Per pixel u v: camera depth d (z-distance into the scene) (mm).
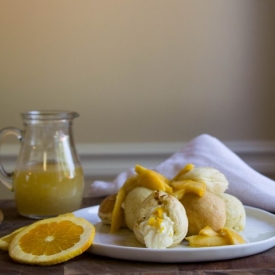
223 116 1020
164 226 527
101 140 1002
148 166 1009
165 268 505
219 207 569
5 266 513
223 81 1011
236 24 1000
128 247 518
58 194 689
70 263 519
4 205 775
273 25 1006
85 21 975
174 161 790
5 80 978
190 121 1013
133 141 1008
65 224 564
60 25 973
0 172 752
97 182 825
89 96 992
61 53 979
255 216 650
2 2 960
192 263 517
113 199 620
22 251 528
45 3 966
